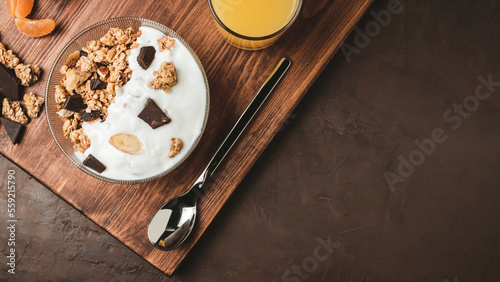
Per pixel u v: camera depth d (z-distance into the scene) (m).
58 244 0.56
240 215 0.55
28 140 0.50
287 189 0.55
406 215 0.55
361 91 0.54
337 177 0.55
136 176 0.46
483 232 0.55
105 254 0.55
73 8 0.50
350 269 0.55
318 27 0.49
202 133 0.47
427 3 0.54
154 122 0.45
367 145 0.54
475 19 0.54
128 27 0.47
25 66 0.49
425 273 0.55
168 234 0.50
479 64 0.54
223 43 0.49
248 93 0.50
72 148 0.47
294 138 0.54
